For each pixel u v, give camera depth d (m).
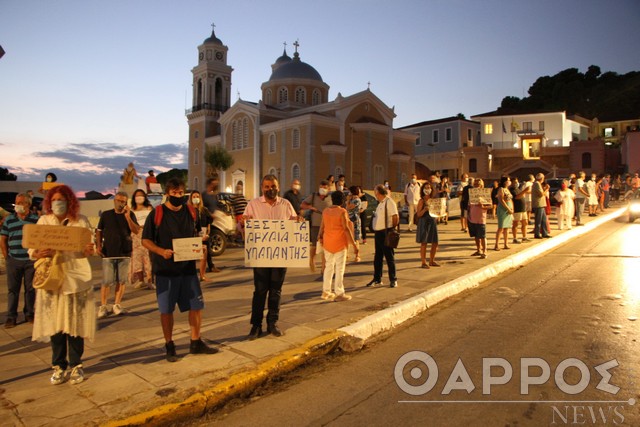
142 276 9.01
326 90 61.47
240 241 15.36
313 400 4.44
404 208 20.83
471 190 11.24
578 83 90.31
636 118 71.81
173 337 5.92
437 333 6.24
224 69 65.00
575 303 7.36
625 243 13.50
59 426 3.74
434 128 65.75
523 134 59.22
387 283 8.68
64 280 4.43
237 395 4.51
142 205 9.04
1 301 8.38
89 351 5.46
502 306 7.41
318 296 7.88
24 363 5.21
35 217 6.93
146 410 3.99
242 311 7.09
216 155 55.28
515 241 13.32
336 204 7.61
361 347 5.85
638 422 3.81
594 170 52.81
